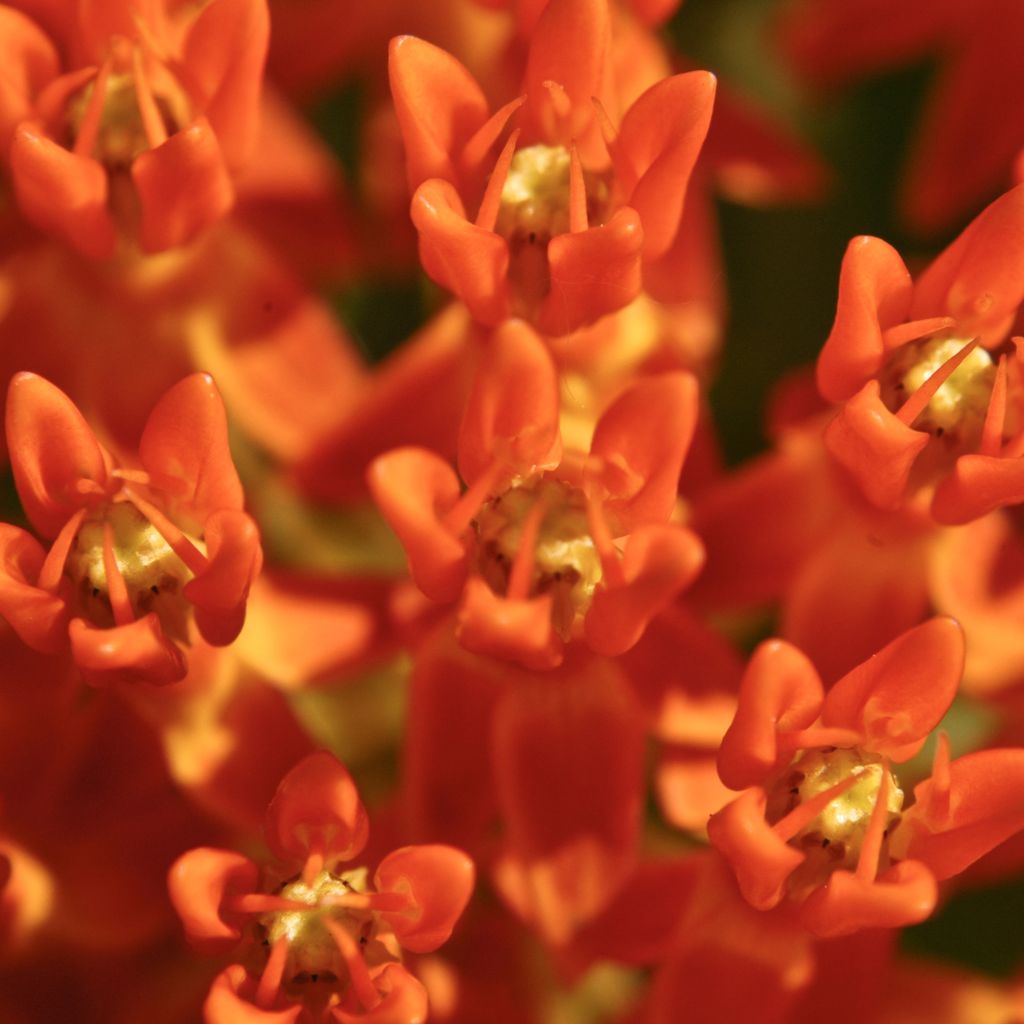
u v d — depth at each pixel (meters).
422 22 0.13
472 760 0.12
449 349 0.12
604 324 0.12
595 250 0.12
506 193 0.12
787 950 0.12
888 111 0.13
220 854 0.12
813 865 0.12
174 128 0.12
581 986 0.13
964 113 0.13
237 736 0.12
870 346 0.12
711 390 0.13
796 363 0.13
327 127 0.13
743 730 0.12
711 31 0.13
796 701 0.12
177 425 0.12
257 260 0.13
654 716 0.12
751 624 0.13
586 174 0.12
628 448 0.12
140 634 0.12
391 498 0.12
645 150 0.12
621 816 0.12
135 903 0.12
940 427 0.12
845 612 0.12
